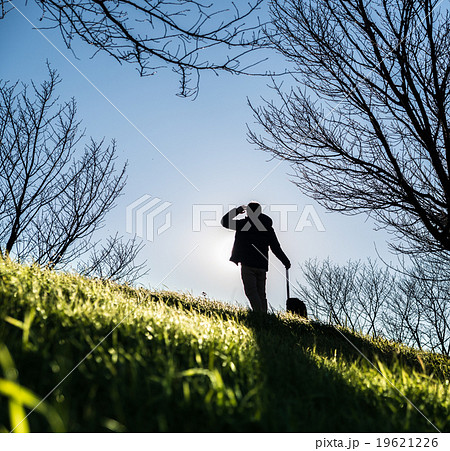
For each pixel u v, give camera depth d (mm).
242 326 4199
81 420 1825
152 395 2059
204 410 1944
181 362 2643
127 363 2350
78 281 4445
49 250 6988
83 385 2094
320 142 6082
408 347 7086
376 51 5695
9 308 2773
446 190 5633
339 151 6012
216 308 7016
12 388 1426
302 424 2072
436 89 5480
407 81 5602
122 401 1966
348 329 7160
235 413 2000
